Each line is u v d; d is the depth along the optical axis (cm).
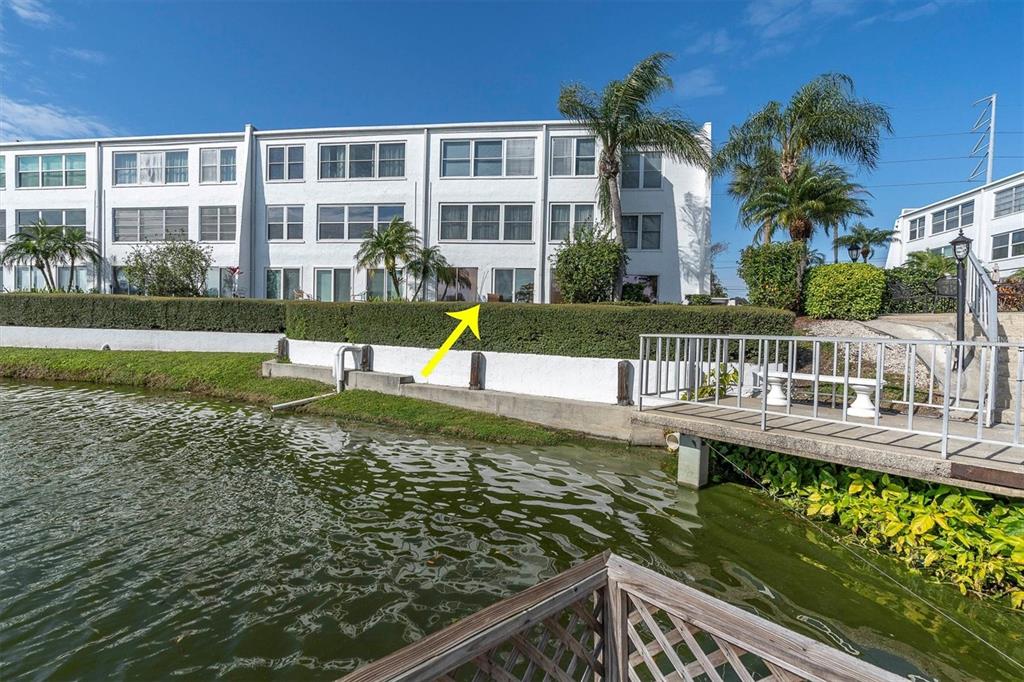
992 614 343
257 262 2027
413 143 1927
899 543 412
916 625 335
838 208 1337
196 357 1478
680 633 182
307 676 289
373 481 624
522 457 741
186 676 288
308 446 783
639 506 548
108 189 2123
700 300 1559
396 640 321
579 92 1495
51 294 1717
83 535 462
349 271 1972
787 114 1468
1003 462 384
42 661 298
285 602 360
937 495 410
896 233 3106
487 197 1873
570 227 1831
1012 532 360
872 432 496
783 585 386
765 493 578
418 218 1916
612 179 1542
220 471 654
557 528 491
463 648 147
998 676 287
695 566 417
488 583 389
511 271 1866
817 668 145
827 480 502
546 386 990
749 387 796
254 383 1238
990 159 2448
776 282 1183
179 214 2091
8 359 1491
